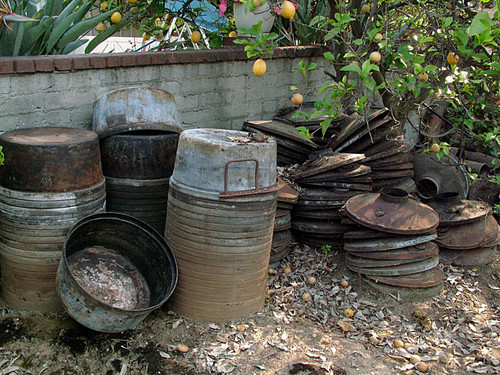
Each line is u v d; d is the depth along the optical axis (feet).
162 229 12.26
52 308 10.48
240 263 10.21
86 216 9.95
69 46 14.25
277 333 10.48
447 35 11.40
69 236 9.45
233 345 10.00
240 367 9.41
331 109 11.21
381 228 11.51
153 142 11.47
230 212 9.76
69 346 9.56
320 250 13.75
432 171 16.26
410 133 19.65
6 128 11.14
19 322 10.11
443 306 11.80
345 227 13.20
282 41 18.84
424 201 14.62
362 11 13.97
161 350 9.71
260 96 16.83
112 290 10.36
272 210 10.32
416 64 11.17
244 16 15.81
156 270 10.80
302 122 15.61
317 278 12.67
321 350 10.05
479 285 12.91
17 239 9.98
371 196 12.60
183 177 10.05
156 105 11.67
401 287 11.93
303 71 12.12
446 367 9.82
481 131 15.02
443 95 12.99
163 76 13.85
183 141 10.09
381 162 14.42
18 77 11.06
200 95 14.98
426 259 12.01
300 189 13.51
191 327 10.40
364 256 12.03
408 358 9.95
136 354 9.54
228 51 15.25
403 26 14.48
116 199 11.73
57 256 10.12
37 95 11.46
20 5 12.99
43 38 13.47
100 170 10.66
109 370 9.11
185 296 10.52
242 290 10.48
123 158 11.43
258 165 9.64
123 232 10.91
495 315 11.64
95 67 12.26
